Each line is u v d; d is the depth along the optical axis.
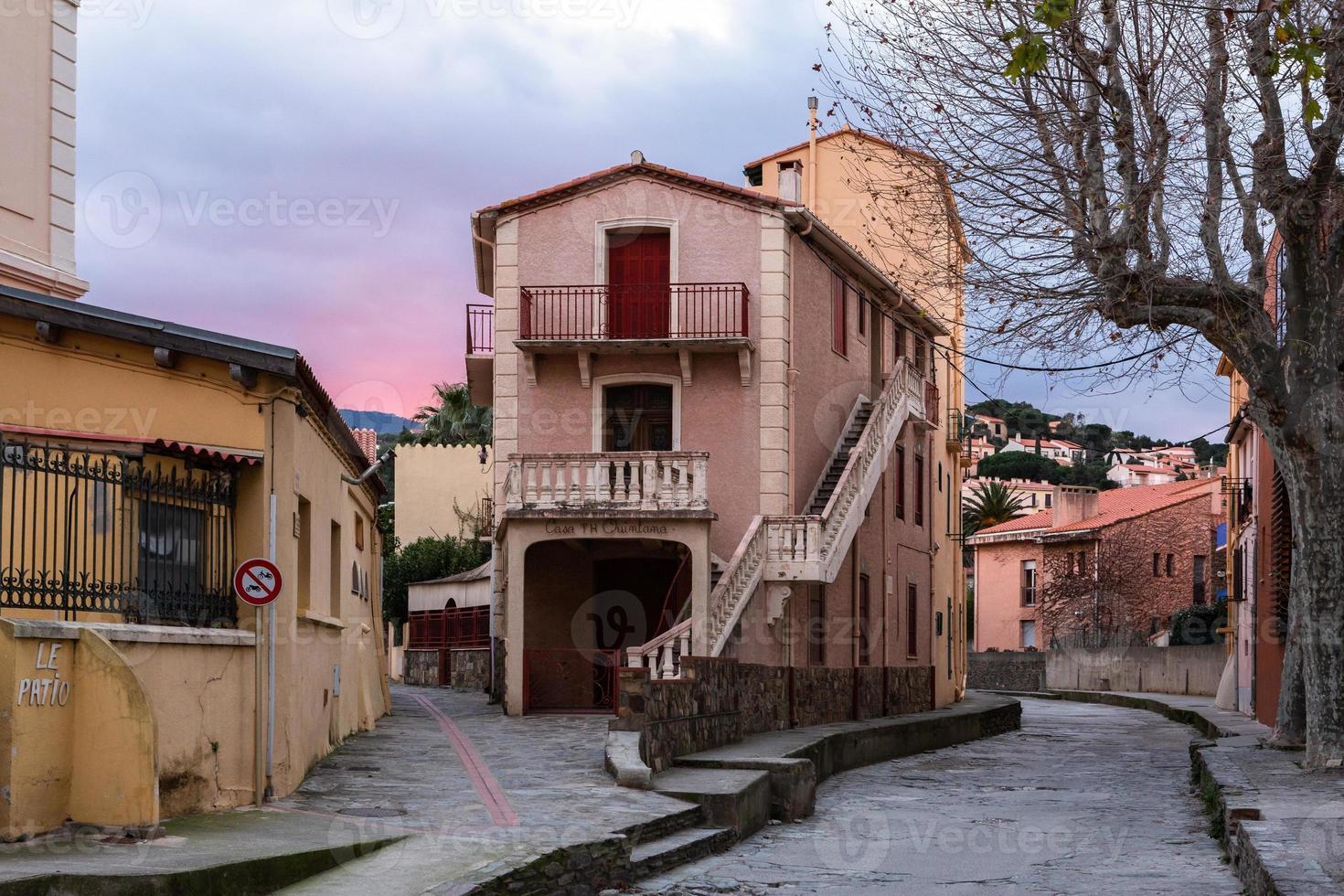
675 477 21.89
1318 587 16.44
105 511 11.63
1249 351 16.66
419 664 42.56
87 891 8.42
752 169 35.44
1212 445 63.81
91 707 10.38
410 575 47.47
